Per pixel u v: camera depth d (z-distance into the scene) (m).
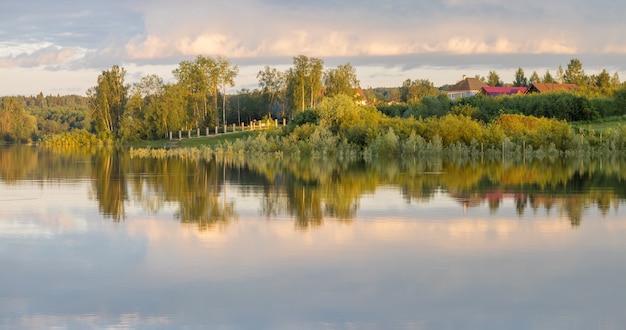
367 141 71.44
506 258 18.53
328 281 16.41
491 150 67.62
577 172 44.16
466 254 18.98
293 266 17.72
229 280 16.47
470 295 15.37
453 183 36.81
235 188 35.09
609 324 13.60
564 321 13.77
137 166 54.34
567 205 27.70
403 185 35.91
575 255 18.84
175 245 20.20
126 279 16.61
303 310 14.41
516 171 45.31
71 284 16.25
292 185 36.56
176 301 15.00
